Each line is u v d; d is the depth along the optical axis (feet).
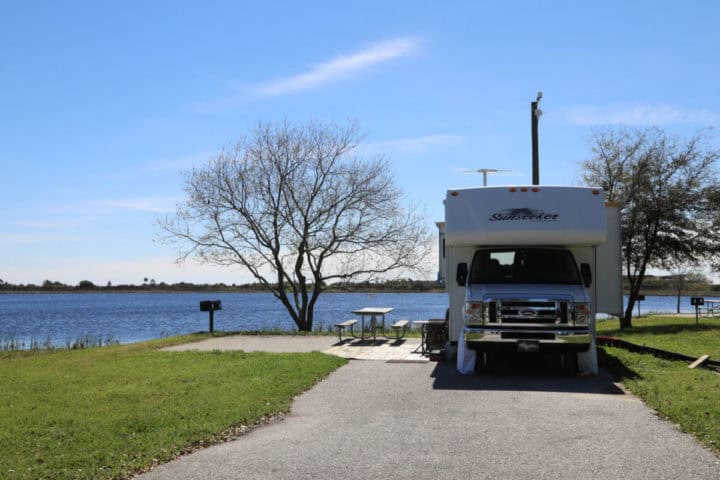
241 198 85.20
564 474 18.81
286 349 52.54
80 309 268.21
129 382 35.01
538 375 38.04
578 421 25.49
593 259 42.68
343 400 30.25
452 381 35.60
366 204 85.97
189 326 137.49
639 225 90.94
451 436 23.24
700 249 89.97
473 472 19.07
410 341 58.29
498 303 37.47
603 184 96.17
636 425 24.73
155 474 19.25
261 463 20.17
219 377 36.09
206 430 23.79
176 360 44.57
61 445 22.12
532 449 21.40
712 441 21.74
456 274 42.16
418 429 24.34
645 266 92.79
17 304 360.89
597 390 32.78
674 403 27.68
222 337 65.62
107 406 28.48
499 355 45.50
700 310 154.20
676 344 59.31
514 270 40.24
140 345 58.18
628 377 36.04
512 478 18.52
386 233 87.04
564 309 36.94
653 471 19.01
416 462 20.10
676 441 22.29
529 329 37.04
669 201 89.56
